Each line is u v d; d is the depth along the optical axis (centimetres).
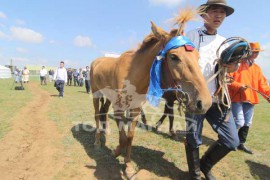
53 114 750
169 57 256
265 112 1008
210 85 315
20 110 795
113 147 456
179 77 247
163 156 423
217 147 322
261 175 372
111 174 352
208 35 316
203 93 235
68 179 334
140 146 466
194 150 323
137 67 321
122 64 346
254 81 446
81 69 2347
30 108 853
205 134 593
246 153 460
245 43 285
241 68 443
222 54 294
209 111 321
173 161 403
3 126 576
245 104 461
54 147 447
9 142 468
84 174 348
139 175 350
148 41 313
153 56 300
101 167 371
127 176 338
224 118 309
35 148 442
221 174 368
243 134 468
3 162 380
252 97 445
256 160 428
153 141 501
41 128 578
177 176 354
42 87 2023
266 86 444
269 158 441
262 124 743
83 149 441
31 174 346
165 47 263
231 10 304
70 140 486
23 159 395
